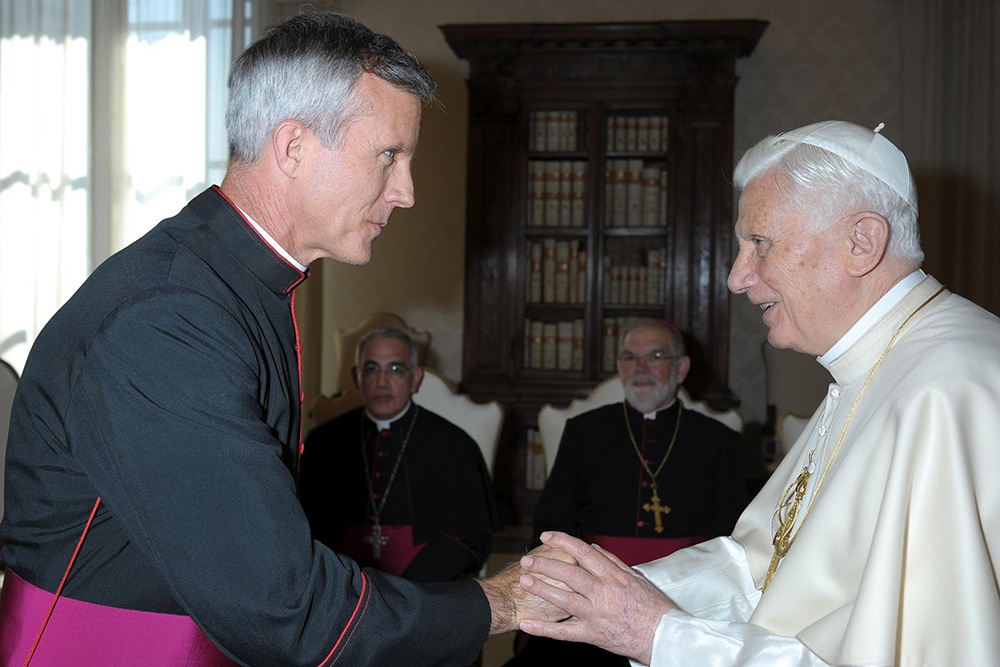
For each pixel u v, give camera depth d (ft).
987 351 5.01
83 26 19.92
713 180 21.20
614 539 12.15
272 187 4.86
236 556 4.25
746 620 6.26
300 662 4.38
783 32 22.72
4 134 19.45
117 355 4.30
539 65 21.65
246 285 4.85
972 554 4.55
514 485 21.76
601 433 12.57
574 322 22.22
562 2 23.20
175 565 4.26
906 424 4.89
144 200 20.54
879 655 4.50
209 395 4.30
